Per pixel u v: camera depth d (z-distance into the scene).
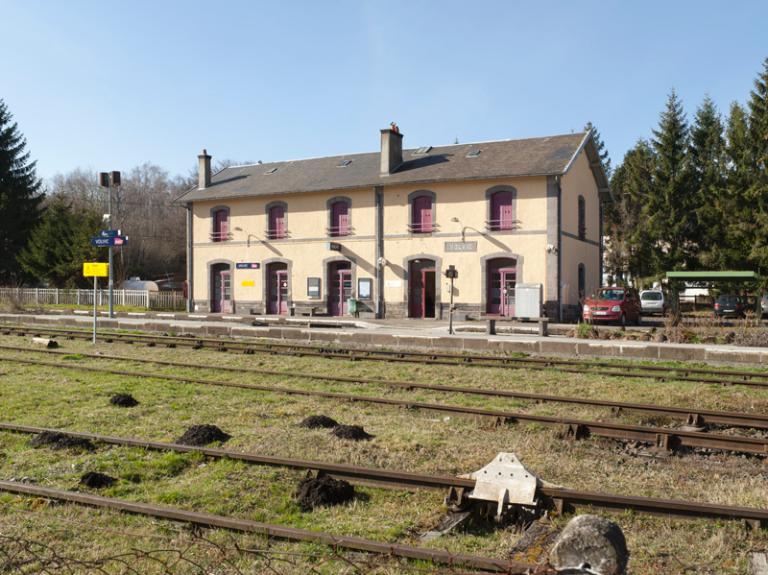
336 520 5.49
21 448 7.66
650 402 11.09
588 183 33.28
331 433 8.27
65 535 5.11
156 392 11.25
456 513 5.59
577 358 16.78
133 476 6.62
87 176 84.31
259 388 11.59
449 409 9.70
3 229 48.72
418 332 21.81
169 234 66.88
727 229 39.75
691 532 5.13
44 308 37.12
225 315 31.95
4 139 50.06
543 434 8.47
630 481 6.53
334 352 17.31
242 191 35.75
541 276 28.56
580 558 3.84
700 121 45.81
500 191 29.42
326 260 33.31
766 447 7.67
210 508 5.75
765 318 33.25
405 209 31.34
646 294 37.47
